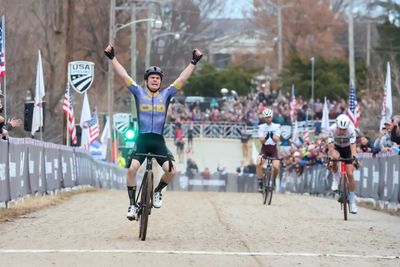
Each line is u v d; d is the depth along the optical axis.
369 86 90.75
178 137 97.81
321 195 52.34
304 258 18.52
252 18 154.75
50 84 70.75
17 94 72.94
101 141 71.75
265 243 20.92
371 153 39.25
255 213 30.05
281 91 109.44
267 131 36.59
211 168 99.44
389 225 26.53
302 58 124.56
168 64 130.12
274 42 152.12
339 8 154.38
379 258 18.69
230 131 100.62
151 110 20.72
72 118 48.78
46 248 19.28
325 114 62.56
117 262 17.45
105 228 23.59
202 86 132.62
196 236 22.12
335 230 24.39
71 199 37.31
